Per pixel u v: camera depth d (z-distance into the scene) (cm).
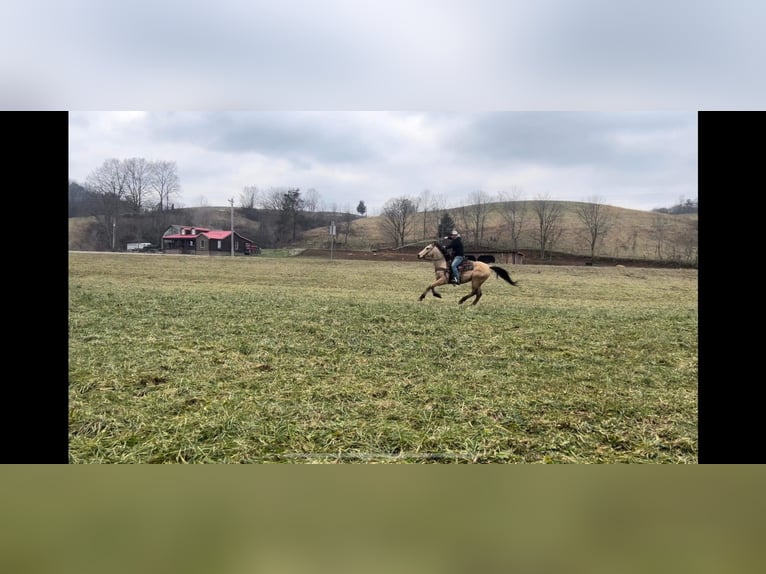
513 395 405
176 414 384
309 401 397
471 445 362
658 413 388
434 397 404
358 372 430
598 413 388
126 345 447
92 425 374
